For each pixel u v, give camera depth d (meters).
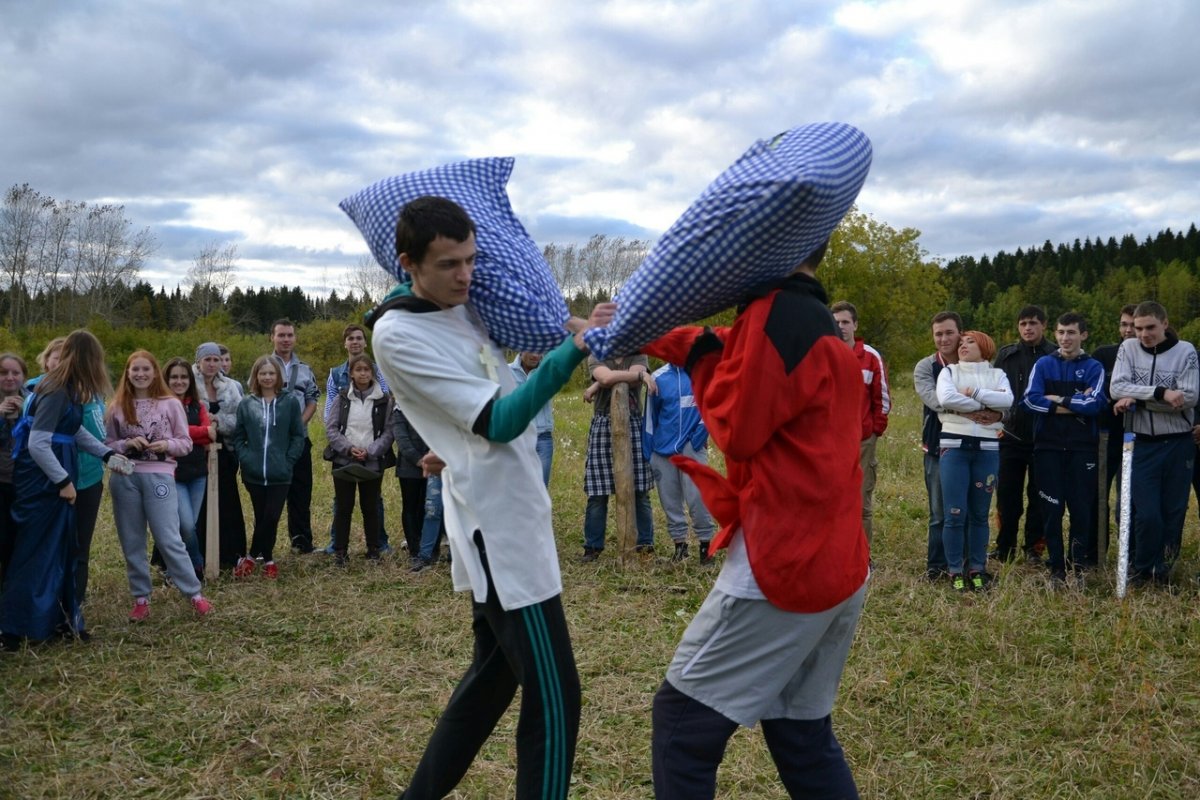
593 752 3.75
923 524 8.25
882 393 6.78
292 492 7.73
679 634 5.29
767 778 3.53
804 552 2.38
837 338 2.46
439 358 2.56
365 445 7.22
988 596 5.88
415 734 3.93
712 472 2.58
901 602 5.82
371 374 7.33
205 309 47.50
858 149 2.42
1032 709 4.19
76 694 4.43
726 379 2.37
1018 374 7.07
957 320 6.62
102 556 7.52
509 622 2.58
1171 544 6.38
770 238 2.27
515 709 4.19
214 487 6.81
